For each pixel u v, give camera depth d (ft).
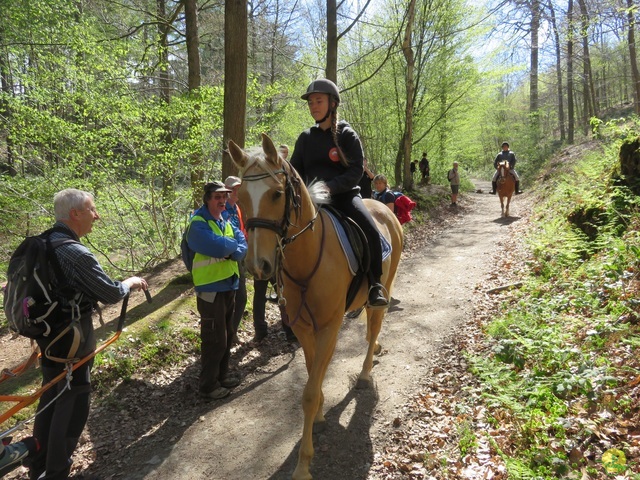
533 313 15.52
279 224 8.38
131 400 13.76
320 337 10.11
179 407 13.50
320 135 11.45
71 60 27.50
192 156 28.45
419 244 34.94
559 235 22.43
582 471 8.21
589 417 9.59
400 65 57.82
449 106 60.23
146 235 30.99
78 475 10.66
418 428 11.48
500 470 8.93
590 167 32.30
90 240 29.78
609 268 15.81
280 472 10.46
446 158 74.90
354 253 10.91
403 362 15.35
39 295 8.68
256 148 8.89
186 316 18.38
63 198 9.22
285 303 10.39
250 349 17.29
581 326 13.35
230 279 13.65
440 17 53.98
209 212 13.53
